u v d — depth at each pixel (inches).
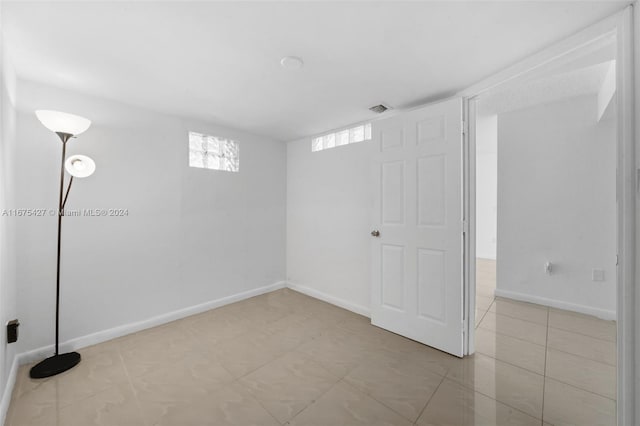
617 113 49.1
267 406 63.0
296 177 148.7
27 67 71.3
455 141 82.2
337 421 58.4
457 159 81.9
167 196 108.3
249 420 58.9
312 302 131.7
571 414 59.3
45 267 82.1
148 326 103.2
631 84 46.9
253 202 138.4
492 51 64.2
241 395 66.6
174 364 79.7
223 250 126.8
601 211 114.1
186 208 114.1
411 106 99.0
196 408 62.4
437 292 87.2
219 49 63.4
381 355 84.3
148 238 103.4
